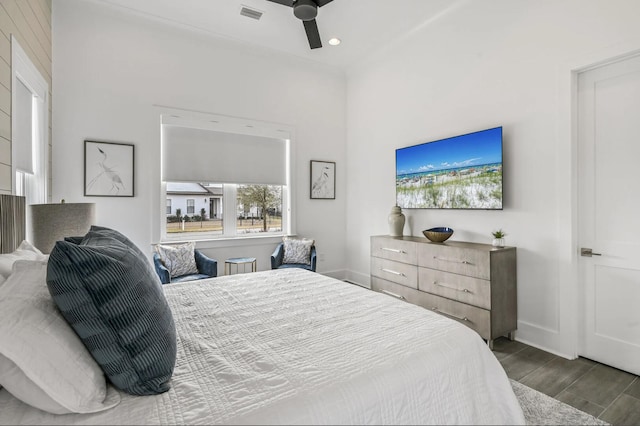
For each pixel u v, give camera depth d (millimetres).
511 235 2883
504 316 2721
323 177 4840
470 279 2773
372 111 4520
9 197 1871
